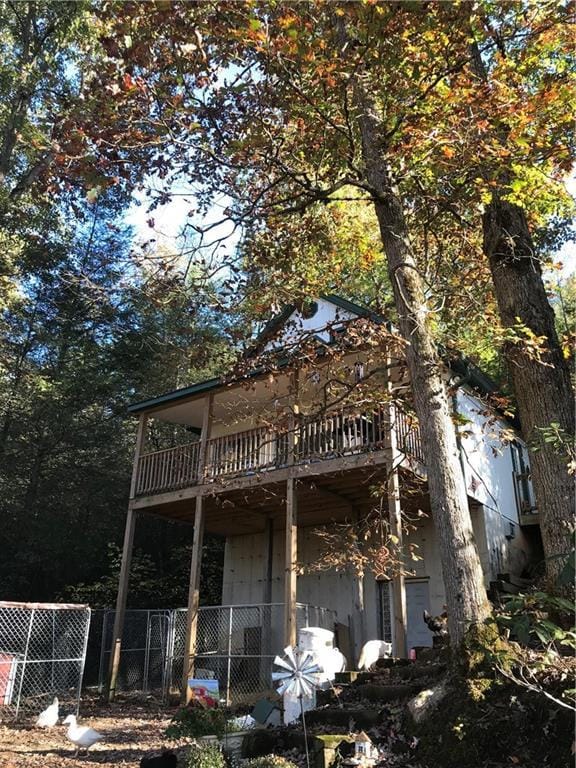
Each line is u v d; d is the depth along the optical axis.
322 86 6.70
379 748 5.20
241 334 8.04
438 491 5.76
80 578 20.86
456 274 9.50
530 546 15.07
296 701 6.84
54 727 9.20
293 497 10.84
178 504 13.34
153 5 5.58
